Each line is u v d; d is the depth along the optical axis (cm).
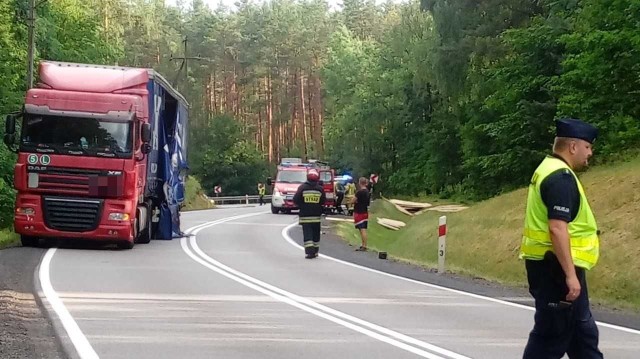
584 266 587
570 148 599
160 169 2306
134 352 820
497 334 977
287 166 4491
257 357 817
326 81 8475
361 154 6888
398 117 6250
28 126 1859
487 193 3809
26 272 1433
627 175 2189
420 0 3934
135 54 8381
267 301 1208
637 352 891
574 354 611
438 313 1142
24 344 838
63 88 1916
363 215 2314
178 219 2508
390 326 1021
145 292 1252
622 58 2425
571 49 2717
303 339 920
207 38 9269
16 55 3189
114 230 1873
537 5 3497
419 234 2934
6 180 2867
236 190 8244
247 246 2231
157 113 2197
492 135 3459
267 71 9350
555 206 575
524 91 3238
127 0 8575
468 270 2009
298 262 1834
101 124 1873
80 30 4309
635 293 1582
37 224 1847
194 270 1584
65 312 1042
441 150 5256
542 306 592
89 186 1855
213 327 977
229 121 8419
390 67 6706
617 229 1867
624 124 2555
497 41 3484
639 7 2298
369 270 1714
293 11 9762
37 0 3538
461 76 3719
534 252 591
